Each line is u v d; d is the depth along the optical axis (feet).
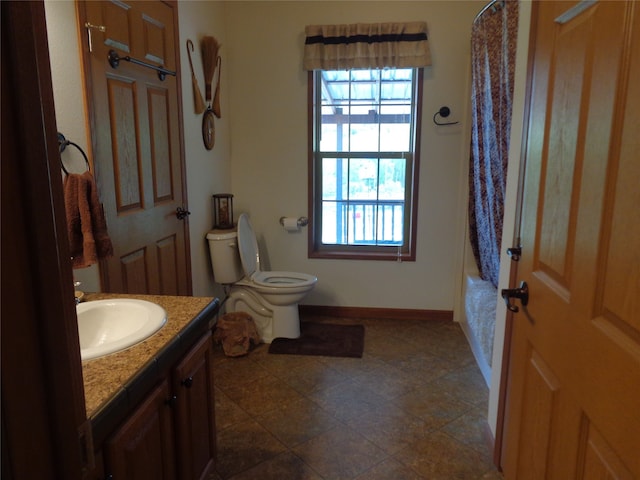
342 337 10.73
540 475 4.26
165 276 8.16
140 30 7.11
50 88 1.61
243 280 10.69
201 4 9.62
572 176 3.65
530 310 4.63
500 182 8.02
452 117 10.85
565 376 3.71
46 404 1.54
